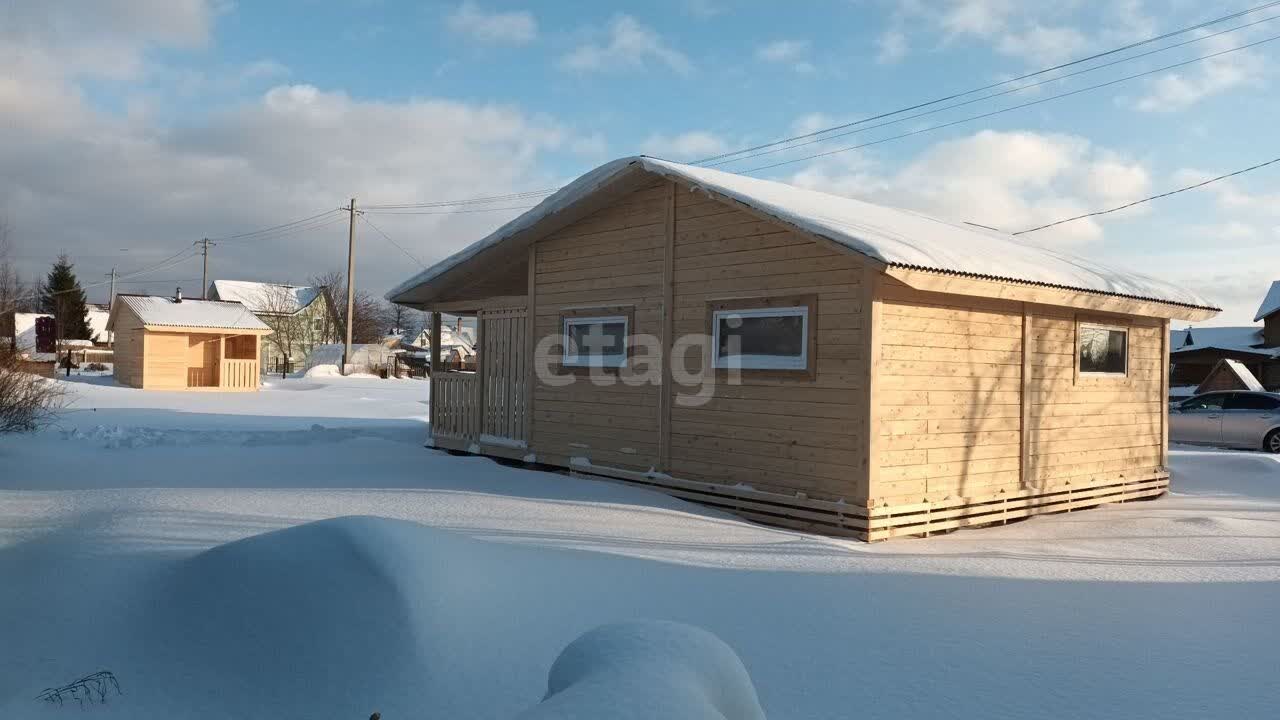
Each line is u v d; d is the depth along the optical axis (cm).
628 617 552
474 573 567
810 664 492
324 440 1571
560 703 205
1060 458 1111
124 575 638
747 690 252
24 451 1205
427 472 1155
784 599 614
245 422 1836
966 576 706
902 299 902
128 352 3206
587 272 1194
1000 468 1020
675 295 1070
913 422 910
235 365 3206
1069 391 1130
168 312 3153
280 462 1231
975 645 533
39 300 6350
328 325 6531
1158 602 643
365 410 2312
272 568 551
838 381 894
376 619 493
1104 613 609
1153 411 1296
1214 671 498
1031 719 429
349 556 541
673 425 1063
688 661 243
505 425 1331
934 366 936
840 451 890
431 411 1494
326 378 3962
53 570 652
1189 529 978
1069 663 506
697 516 918
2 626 560
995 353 1016
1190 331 5159
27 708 454
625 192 1128
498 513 872
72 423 1641
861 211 1118
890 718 426
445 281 1389
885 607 605
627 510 914
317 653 484
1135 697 459
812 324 918
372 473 1138
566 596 579
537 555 671
